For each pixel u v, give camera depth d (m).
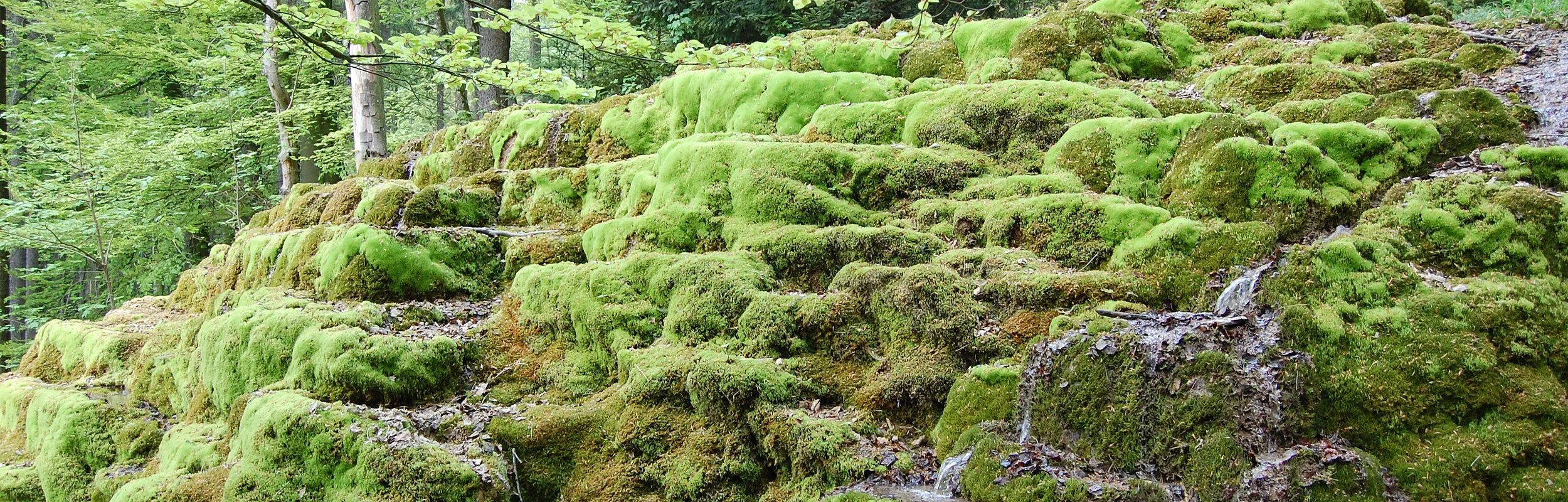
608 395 4.88
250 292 6.65
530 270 6.02
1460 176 4.53
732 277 5.20
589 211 7.37
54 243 13.02
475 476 4.14
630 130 8.49
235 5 11.77
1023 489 3.39
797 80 7.66
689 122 8.27
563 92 5.33
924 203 5.90
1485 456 3.23
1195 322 3.94
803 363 4.68
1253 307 4.03
